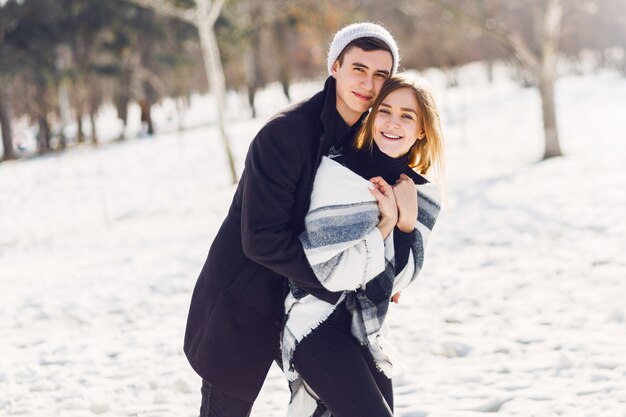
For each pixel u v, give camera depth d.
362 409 2.46
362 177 2.62
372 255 2.49
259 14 34.12
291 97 47.69
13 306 7.50
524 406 4.07
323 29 31.50
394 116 2.64
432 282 7.20
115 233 12.89
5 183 24.20
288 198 2.53
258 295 2.69
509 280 7.02
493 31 18.44
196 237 11.21
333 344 2.54
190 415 4.34
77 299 7.62
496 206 11.47
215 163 23.67
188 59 36.97
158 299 7.39
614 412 3.88
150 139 34.59
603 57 53.47
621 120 25.31
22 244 12.83
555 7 17.89
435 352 5.20
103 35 36.28
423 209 2.69
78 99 36.25
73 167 26.69
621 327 5.34
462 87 52.09
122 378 5.05
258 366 2.74
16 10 33.28
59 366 5.35
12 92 41.16
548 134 18.20
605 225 9.09
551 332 5.37
